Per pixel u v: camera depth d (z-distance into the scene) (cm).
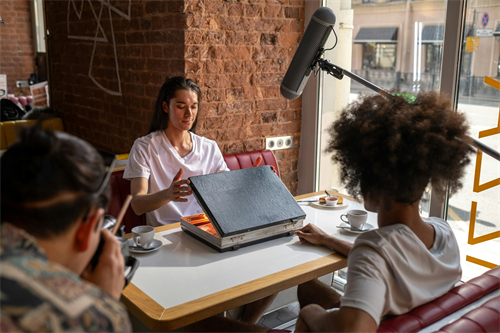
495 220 204
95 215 63
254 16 260
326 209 192
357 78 154
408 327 84
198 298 115
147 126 278
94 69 332
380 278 82
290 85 174
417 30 228
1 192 57
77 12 344
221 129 261
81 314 51
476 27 201
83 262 65
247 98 268
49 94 414
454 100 214
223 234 141
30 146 58
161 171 200
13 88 395
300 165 306
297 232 154
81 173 59
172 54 246
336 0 269
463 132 90
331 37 278
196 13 235
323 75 284
